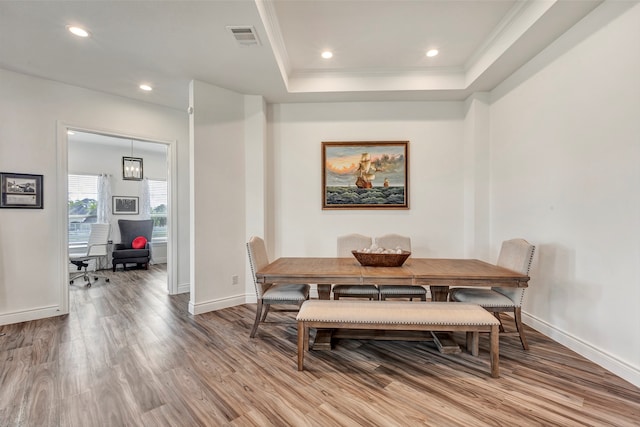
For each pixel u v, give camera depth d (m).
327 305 2.30
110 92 3.71
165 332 2.87
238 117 3.76
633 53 1.99
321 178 4.07
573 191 2.47
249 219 3.83
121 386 1.97
